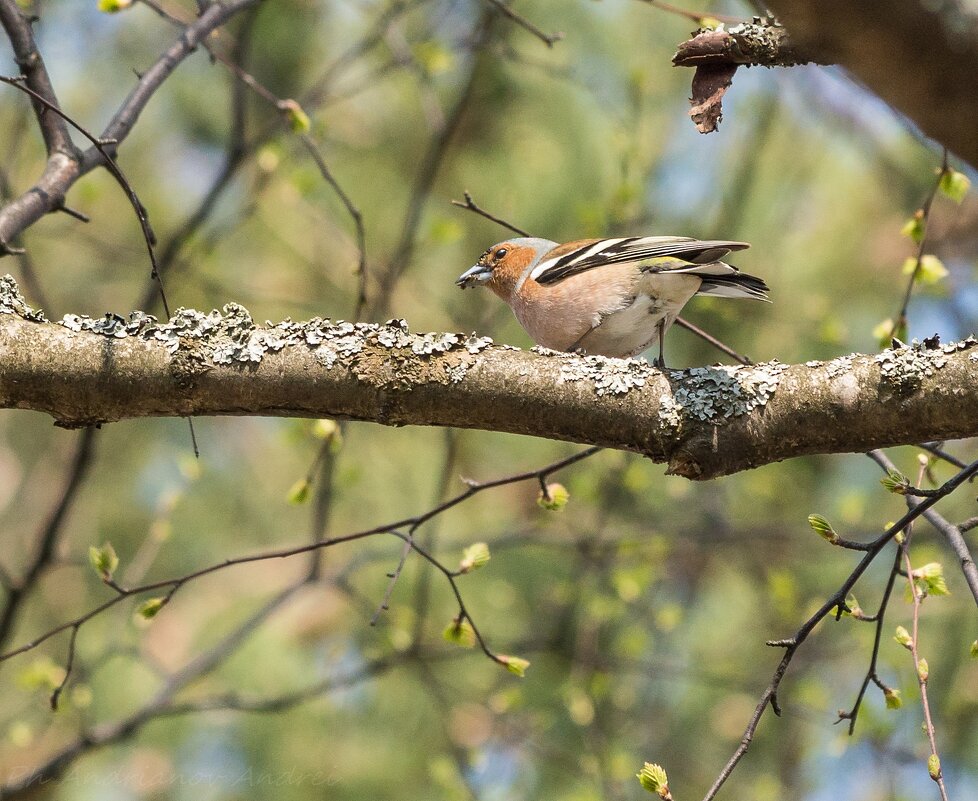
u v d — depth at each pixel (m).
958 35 2.21
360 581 12.46
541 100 12.04
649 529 11.98
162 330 5.28
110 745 9.70
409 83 11.93
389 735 11.81
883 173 12.87
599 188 11.98
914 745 10.95
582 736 11.42
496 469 13.05
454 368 5.29
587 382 5.30
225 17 7.86
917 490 5.29
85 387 5.20
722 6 12.05
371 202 12.07
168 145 12.50
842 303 12.61
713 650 13.24
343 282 12.26
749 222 12.62
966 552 5.80
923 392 5.03
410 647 10.43
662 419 5.25
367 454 12.79
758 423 5.23
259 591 12.77
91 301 12.65
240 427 13.45
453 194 12.04
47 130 6.81
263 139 10.02
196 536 13.02
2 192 9.31
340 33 12.15
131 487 13.18
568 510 12.87
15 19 6.86
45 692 10.02
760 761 12.59
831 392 5.16
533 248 9.12
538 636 12.11
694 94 5.62
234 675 11.70
